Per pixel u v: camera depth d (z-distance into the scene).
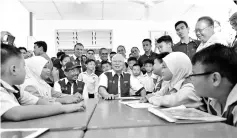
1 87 0.93
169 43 2.59
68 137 0.63
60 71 3.76
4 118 0.87
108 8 4.84
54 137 0.63
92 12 5.15
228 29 3.21
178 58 1.44
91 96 3.29
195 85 0.98
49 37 5.85
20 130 0.69
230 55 0.92
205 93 0.96
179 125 0.77
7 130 0.69
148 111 1.12
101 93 2.12
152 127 0.75
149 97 1.57
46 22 5.82
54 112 1.00
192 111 0.98
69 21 5.88
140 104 1.42
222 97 0.95
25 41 4.73
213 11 4.48
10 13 3.71
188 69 1.42
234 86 0.89
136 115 1.00
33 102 1.28
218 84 0.90
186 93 1.24
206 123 0.79
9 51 0.95
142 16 5.52
